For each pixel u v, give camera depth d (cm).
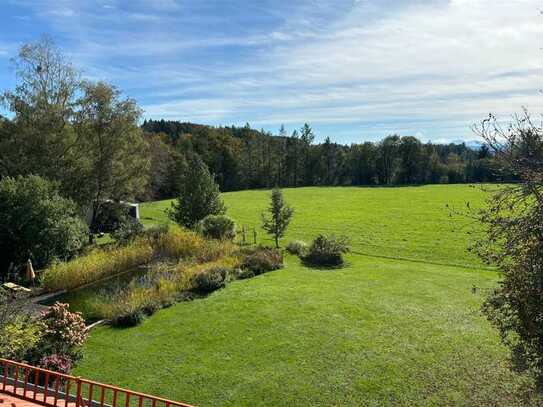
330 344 1549
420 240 3691
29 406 975
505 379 1270
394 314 1834
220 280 2252
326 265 2803
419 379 1305
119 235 3134
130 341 1630
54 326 1451
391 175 10262
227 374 1370
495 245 828
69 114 3669
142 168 3994
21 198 2747
